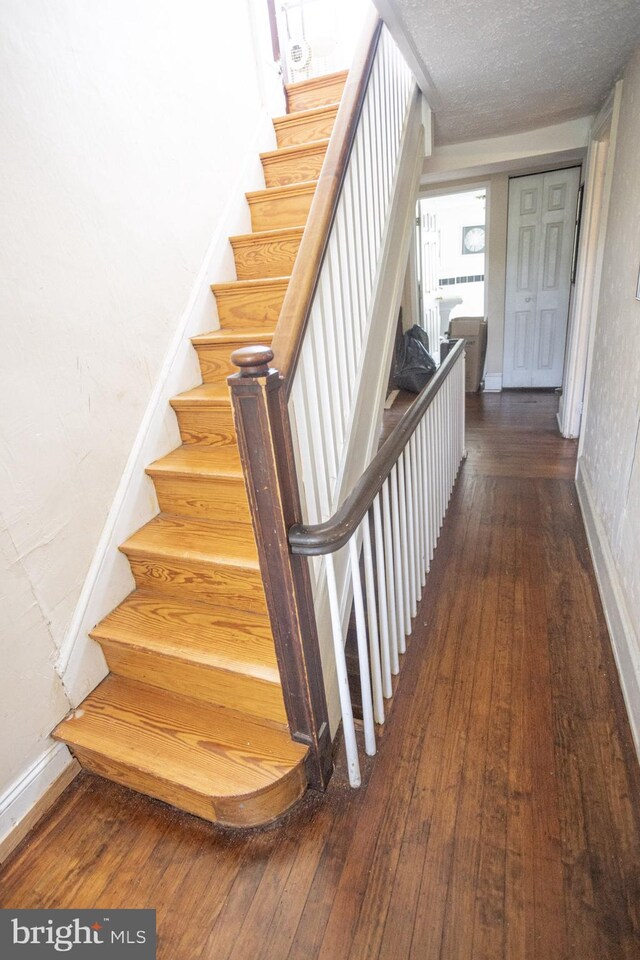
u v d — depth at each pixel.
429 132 2.68
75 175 1.45
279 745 1.38
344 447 1.57
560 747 1.45
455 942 1.06
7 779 1.32
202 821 1.36
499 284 5.07
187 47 1.93
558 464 3.45
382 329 2.03
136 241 1.71
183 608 1.65
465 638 1.91
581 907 1.09
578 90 2.48
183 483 1.76
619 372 2.14
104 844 1.32
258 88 2.47
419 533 2.07
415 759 1.46
